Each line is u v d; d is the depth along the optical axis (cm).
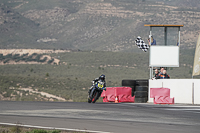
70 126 3191
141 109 4797
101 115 4041
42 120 3562
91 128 3086
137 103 6053
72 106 5159
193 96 5884
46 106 5109
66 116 3916
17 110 4503
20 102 5900
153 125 3300
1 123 3319
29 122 3419
